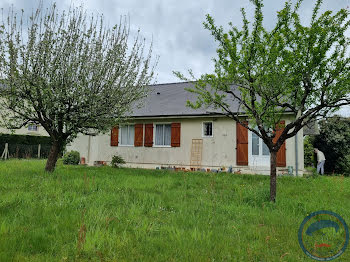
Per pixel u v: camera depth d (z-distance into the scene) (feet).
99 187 22.33
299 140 38.11
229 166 41.60
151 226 13.24
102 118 30.76
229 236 12.37
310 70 18.92
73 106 29.58
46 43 27.45
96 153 52.54
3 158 56.39
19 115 29.40
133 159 49.16
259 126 21.33
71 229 12.21
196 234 12.11
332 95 18.89
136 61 32.65
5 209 14.55
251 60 20.65
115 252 10.03
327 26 18.56
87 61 29.45
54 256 9.62
